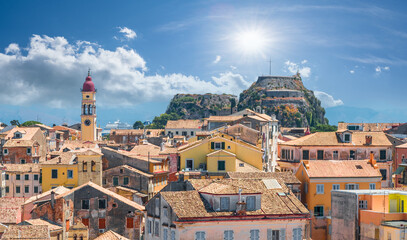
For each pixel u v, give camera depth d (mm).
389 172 132625
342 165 115250
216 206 80562
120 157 148000
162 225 82875
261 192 83625
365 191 86250
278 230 81312
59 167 146625
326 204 111688
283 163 135625
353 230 83562
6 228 104875
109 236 99812
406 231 76188
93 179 145375
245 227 80000
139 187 142500
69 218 113062
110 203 117125
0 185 165625
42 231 96500
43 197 122625
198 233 78250
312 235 110438
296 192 109688
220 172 127188
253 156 133250
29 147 197250
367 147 134500
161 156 151875
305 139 136375
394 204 85312
